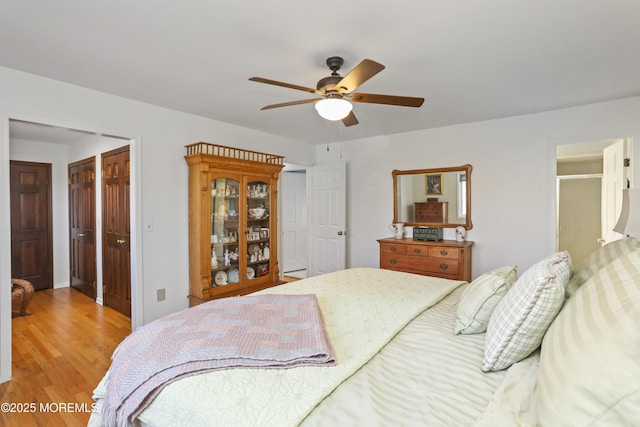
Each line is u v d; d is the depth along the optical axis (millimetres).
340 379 1104
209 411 994
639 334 706
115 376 1272
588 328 851
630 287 877
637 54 2191
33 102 2516
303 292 2119
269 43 2047
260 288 3934
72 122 2711
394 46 2082
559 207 5758
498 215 3764
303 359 1196
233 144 3975
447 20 1797
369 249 4789
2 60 2287
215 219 3547
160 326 1518
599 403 709
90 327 3387
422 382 1113
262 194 4078
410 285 2293
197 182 3387
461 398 1024
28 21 1812
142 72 2479
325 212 5020
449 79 2602
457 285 2324
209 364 1179
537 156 3521
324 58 2246
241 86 2756
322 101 2107
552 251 3459
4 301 2355
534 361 1178
